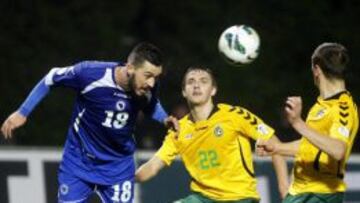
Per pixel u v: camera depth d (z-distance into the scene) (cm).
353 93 5356
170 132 2578
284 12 5584
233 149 2503
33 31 5275
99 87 2309
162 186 3244
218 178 2519
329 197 2312
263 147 2330
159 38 5694
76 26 5381
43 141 5038
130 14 5591
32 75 5203
